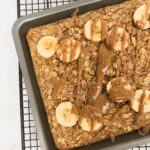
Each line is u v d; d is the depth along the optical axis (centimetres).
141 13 59
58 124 58
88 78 58
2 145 66
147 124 58
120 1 61
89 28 59
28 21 61
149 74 58
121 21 59
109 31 59
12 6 67
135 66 58
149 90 58
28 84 60
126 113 58
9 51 67
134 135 59
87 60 59
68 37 59
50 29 60
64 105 58
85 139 58
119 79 58
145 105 58
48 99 59
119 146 59
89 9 61
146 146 64
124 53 59
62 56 58
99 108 57
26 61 61
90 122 58
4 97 66
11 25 67
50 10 61
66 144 58
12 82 66
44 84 59
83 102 58
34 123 63
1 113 66
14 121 66
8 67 66
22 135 64
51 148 60
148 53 59
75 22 60
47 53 59
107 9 60
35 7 67
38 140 65
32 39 60
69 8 61
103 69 58
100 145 59
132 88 58
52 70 59
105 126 58
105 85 58
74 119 58
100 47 59
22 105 64
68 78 59
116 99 57
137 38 59
